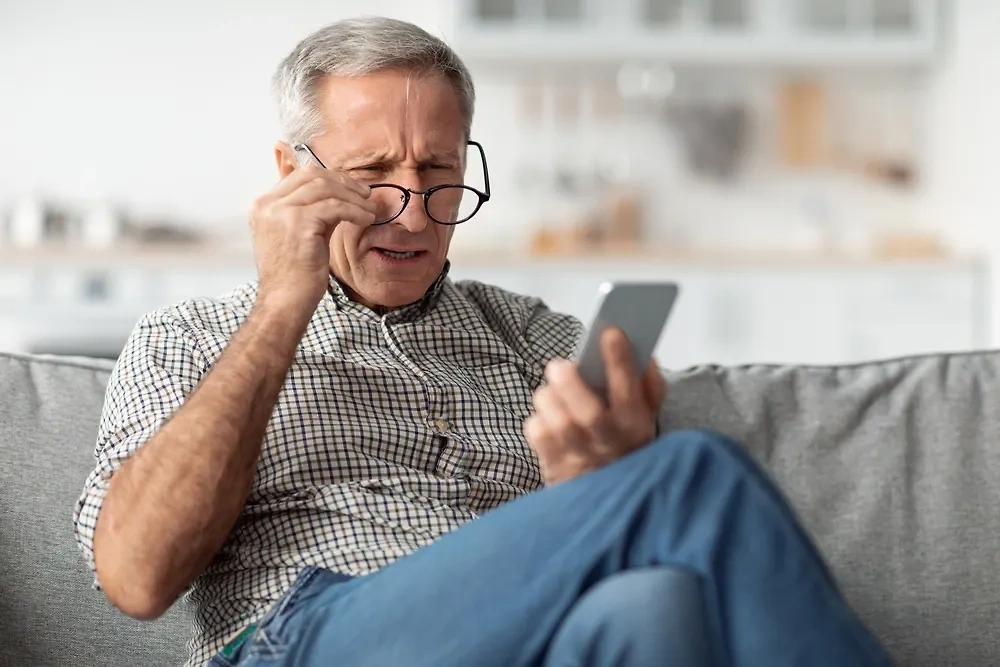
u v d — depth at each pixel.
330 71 1.46
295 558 1.31
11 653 1.42
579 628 0.88
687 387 1.60
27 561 1.45
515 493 1.44
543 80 5.05
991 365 1.62
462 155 1.51
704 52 4.81
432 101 1.45
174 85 4.92
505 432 1.46
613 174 5.07
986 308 4.42
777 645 0.86
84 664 1.43
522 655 0.94
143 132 4.91
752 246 5.10
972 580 1.47
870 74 5.12
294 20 4.95
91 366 1.59
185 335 1.42
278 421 1.36
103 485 1.28
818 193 5.12
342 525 1.33
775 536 0.89
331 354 1.43
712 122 5.06
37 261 4.22
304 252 1.29
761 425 1.57
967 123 4.62
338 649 1.04
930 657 1.44
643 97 5.06
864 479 1.53
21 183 4.88
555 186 5.01
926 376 1.61
